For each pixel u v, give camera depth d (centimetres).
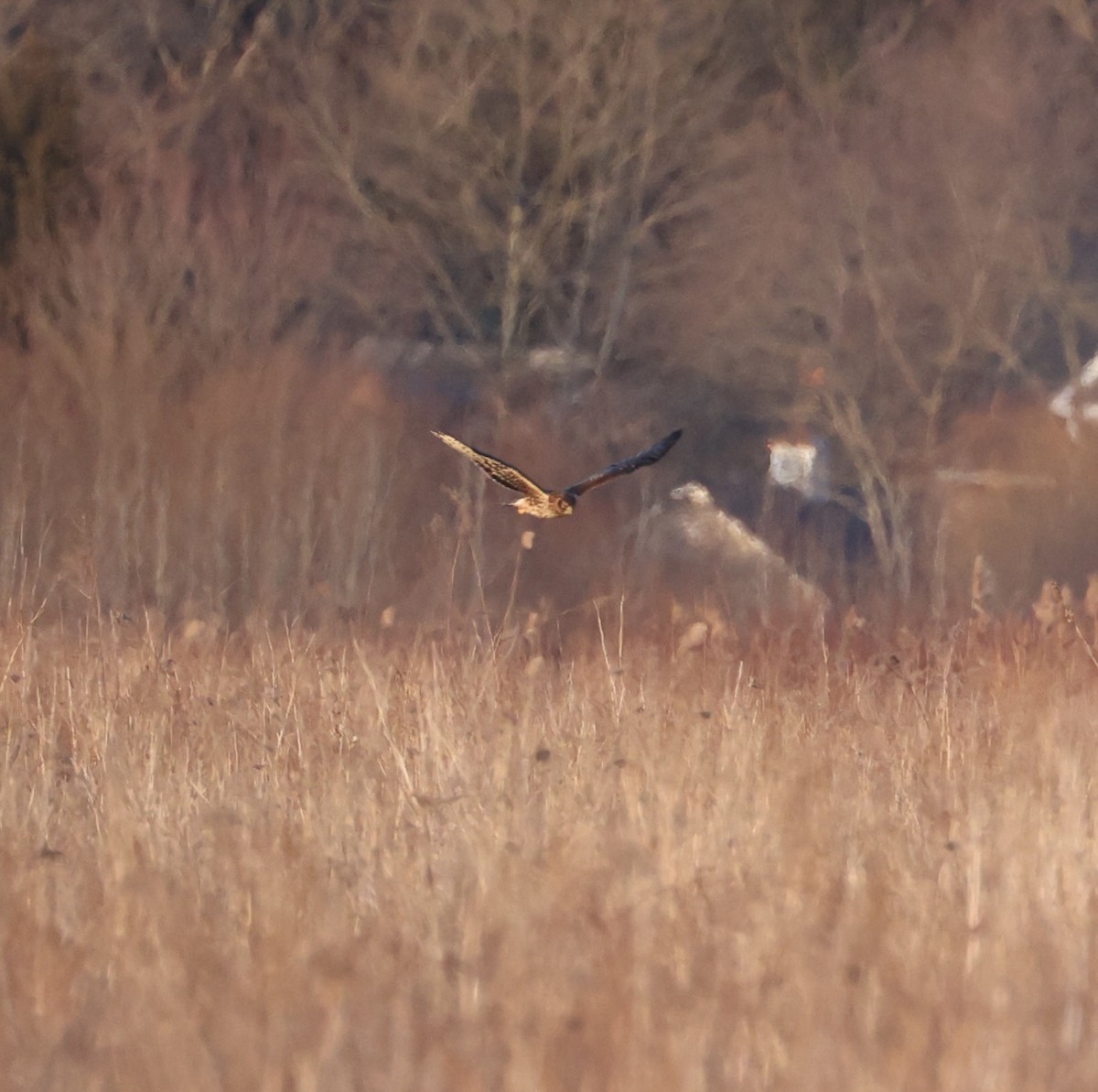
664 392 15175
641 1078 2506
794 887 3241
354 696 4659
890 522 14162
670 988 2770
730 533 10088
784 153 15662
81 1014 2678
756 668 5428
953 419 14962
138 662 4838
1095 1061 2603
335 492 9900
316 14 17288
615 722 4441
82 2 16212
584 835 3472
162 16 16512
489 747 4122
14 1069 2550
